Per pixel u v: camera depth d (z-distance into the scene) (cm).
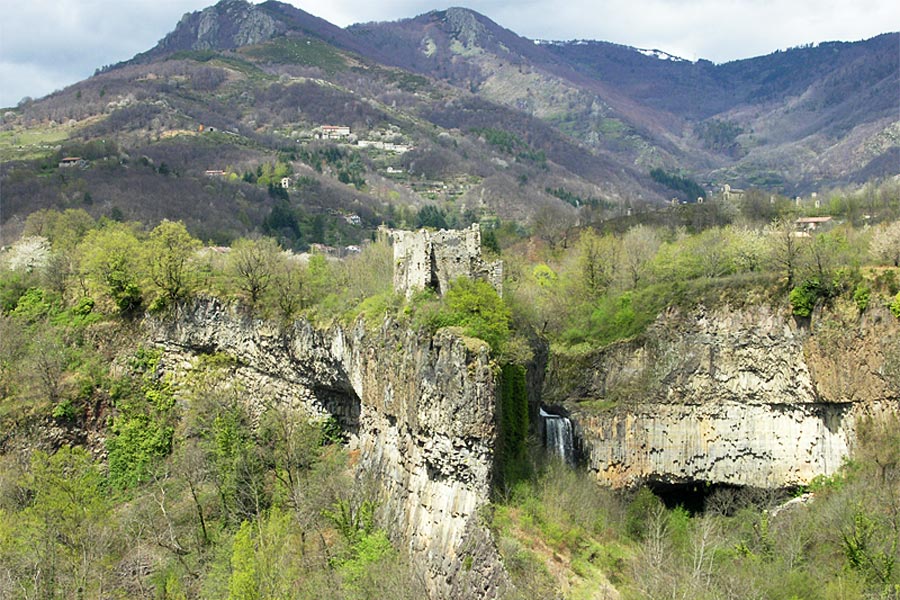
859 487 8219
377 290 9219
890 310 8675
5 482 9144
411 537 7219
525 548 6531
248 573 6212
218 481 9106
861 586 6544
